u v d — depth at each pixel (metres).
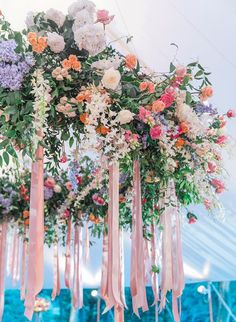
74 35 2.00
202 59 3.30
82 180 3.55
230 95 3.66
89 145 1.96
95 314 7.36
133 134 2.00
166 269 2.24
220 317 6.75
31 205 2.00
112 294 2.01
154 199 2.46
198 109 2.20
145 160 2.17
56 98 1.98
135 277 2.11
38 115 1.85
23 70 1.90
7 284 6.65
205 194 2.39
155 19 2.97
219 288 6.86
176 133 2.09
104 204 3.65
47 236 4.11
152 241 2.91
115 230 2.06
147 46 3.15
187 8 2.86
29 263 1.94
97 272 6.46
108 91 2.00
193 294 6.96
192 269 6.33
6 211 3.96
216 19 2.93
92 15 2.11
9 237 4.36
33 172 2.03
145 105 2.05
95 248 5.86
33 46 1.92
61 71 1.94
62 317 7.29
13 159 2.04
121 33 3.01
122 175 2.68
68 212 3.87
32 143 1.89
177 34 3.09
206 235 5.40
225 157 4.07
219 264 6.06
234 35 3.05
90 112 1.96
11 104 1.88
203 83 2.21
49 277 6.33
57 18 2.06
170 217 2.33
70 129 2.06
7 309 7.21
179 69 2.12
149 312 7.05
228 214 4.86
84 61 2.05
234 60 3.27
